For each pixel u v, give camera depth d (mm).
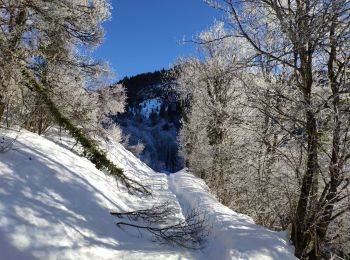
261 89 8734
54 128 18281
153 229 8477
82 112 12156
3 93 8969
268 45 9383
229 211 11641
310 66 8164
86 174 10883
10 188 7254
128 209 10945
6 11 9875
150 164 76062
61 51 11500
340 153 7875
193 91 23906
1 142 8492
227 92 17828
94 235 7621
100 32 12023
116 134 31891
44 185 8164
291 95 8477
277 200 9680
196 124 23766
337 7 7344
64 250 6543
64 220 7352
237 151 14586
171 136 84812
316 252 7902
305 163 8422
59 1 10383
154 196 14039
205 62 20219
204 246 8641
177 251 7949
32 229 6535
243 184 14281
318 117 7824
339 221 9078
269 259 7309
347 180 7820
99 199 9523
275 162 10148
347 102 8125
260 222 12062
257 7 8953
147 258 7191
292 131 8688
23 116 10750
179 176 22016
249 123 10102
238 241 7938
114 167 10664
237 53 16750
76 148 15562
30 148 9578
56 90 11305
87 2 12109
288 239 8633
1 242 5926
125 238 8289
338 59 8648
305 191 8195
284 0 8797
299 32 7715
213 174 20141
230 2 8633
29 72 9453
